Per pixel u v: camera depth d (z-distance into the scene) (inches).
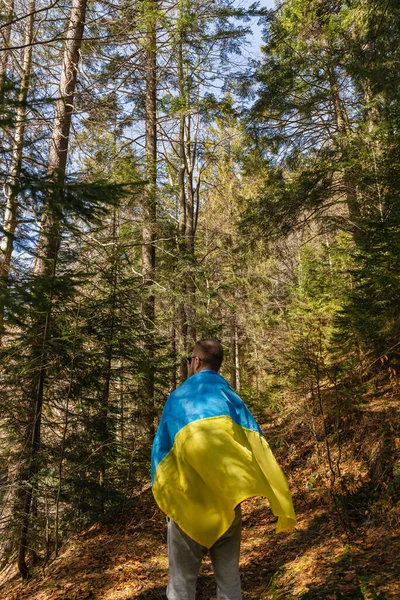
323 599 143.4
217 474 107.2
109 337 295.1
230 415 115.5
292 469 286.8
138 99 546.0
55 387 267.7
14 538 239.8
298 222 527.2
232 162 733.3
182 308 461.4
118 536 248.2
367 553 170.4
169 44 486.3
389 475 219.6
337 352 327.9
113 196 139.1
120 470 293.3
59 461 251.9
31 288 144.8
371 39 427.2
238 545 113.5
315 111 556.7
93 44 438.9
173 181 580.1
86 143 456.8
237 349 701.9
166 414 117.8
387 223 304.2
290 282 674.8
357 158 438.0
